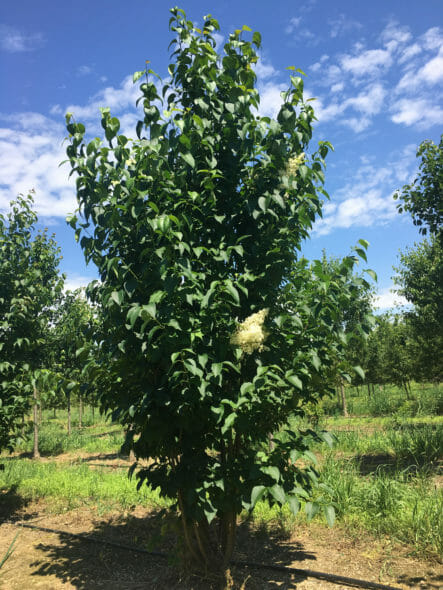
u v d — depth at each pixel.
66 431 18.34
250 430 3.57
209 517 3.19
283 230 3.64
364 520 5.08
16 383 6.71
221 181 3.73
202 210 3.62
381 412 17.62
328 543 4.72
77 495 7.20
